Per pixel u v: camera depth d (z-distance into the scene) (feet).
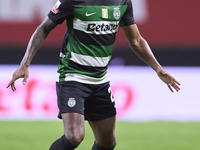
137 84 125.39
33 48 54.08
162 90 126.11
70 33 54.80
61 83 55.06
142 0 131.54
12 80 52.85
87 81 55.06
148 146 89.51
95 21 53.88
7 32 126.82
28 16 128.16
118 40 129.18
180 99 126.52
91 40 54.29
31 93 121.60
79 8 53.31
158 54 131.23
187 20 132.05
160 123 118.11
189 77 128.36
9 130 104.73
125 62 128.88
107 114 57.47
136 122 119.44
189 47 131.54
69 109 53.11
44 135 99.76
